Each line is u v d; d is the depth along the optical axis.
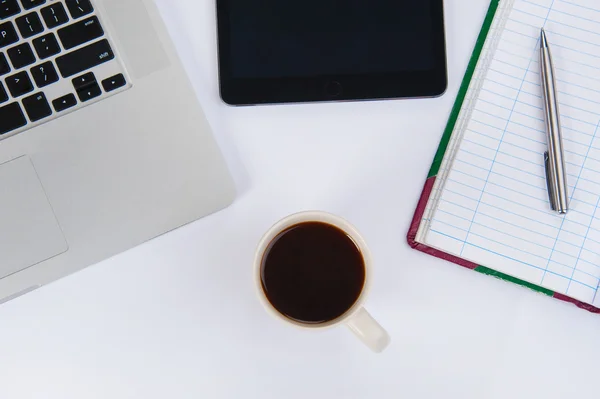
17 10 0.60
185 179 0.61
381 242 0.63
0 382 0.62
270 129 0.64
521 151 0.63
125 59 0.61
